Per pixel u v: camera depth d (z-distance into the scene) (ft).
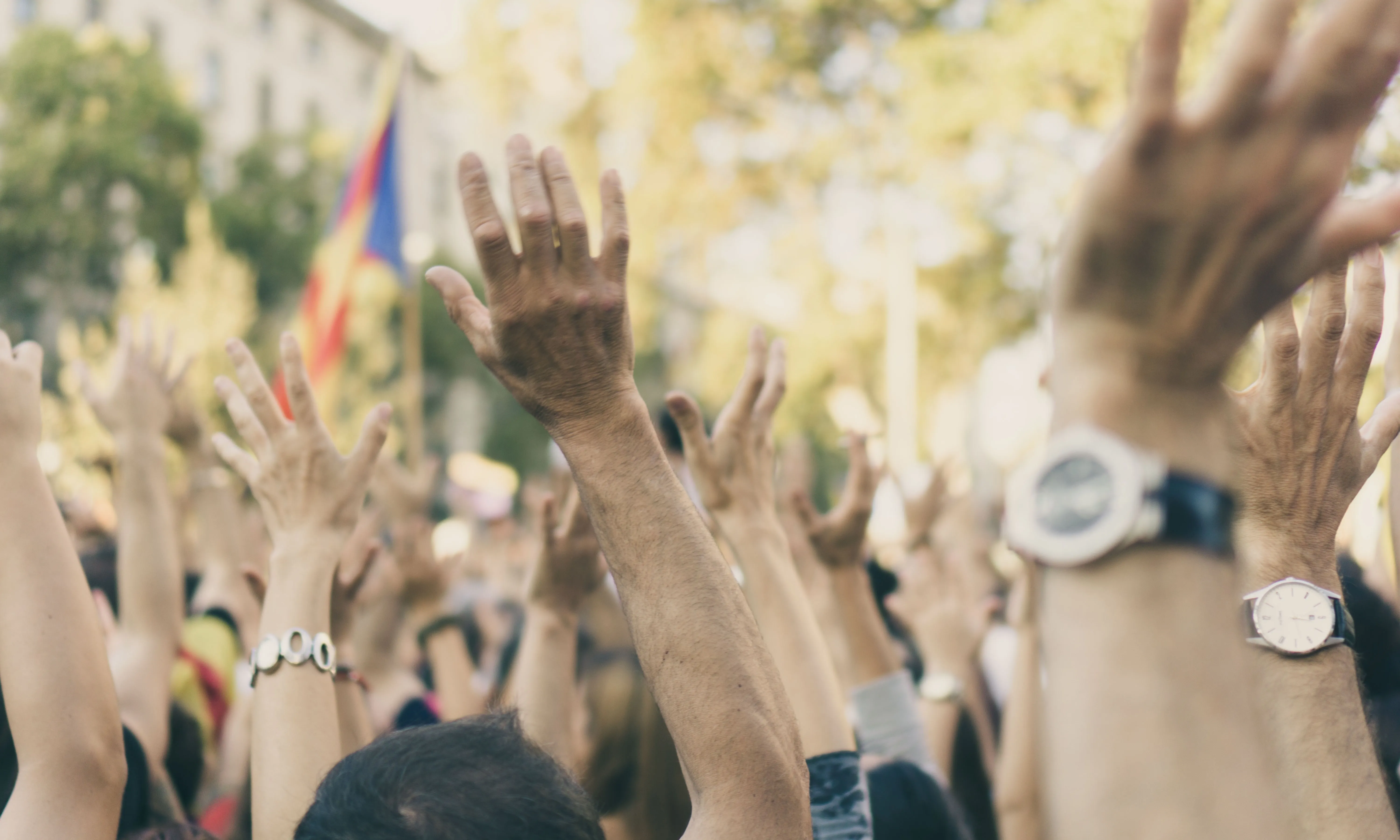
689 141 57.11
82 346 62.03
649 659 3.72
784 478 10.99
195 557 14.83
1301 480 4.19
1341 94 2.32
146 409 8.34
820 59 53.72
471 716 4.07
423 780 3.69
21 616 4.74
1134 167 2.39
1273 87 2.34
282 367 6.05
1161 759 2.47
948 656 9.82
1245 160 2.36
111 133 93.91
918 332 57.67
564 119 59.62
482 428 124.26
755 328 6.37
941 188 49.57
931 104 46.29
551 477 8.75
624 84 56.65
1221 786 2.46
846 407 8.39
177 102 99.60
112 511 15.43
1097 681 2.52
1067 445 2.53
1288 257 2.42
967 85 46.06
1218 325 2.48
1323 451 4.17
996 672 14.40
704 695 3.67
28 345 5.16
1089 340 2.56
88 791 4.65
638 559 3.70
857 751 5.77
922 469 14.46
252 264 111.86
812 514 8.25
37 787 4.59
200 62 144.36
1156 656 2.49
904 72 49.21
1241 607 4.12
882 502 16.31
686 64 55.01
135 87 96.89
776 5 52.75
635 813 6.96
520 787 3.71
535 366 3.62
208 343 69.00
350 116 168.04
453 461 93.56
